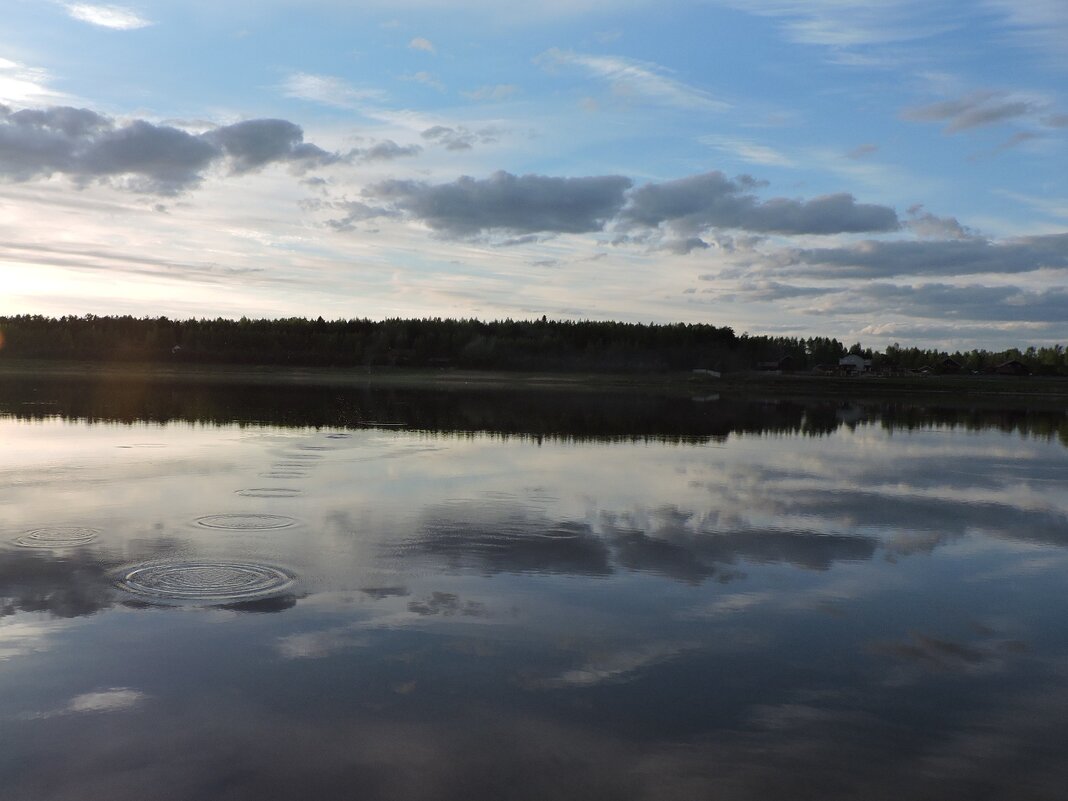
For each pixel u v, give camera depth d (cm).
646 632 937
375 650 855
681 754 661
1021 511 1762
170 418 3531
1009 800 608
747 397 7094
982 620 1015
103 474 1927
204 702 725
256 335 13462
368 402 5097
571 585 1112
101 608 959
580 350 13225
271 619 938
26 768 614
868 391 8144
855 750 676
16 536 1293
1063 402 7162
